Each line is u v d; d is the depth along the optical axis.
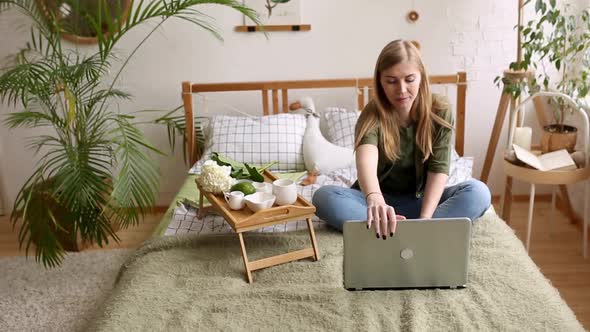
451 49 3.35
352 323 1.68
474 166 3.55
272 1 3.28
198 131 3.36
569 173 2.67
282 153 3.05
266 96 3.30
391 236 1.79
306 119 3.21
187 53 3.37
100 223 2.73
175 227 2.42
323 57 3.38
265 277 1.98
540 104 3.26
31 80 2.73
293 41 3.35
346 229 1.79
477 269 1.96
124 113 3.46
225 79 3.42
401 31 3.33
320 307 1.77
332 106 3.47
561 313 1.71
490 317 1.68
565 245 2.99
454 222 1.78
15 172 3.55
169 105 3.46
